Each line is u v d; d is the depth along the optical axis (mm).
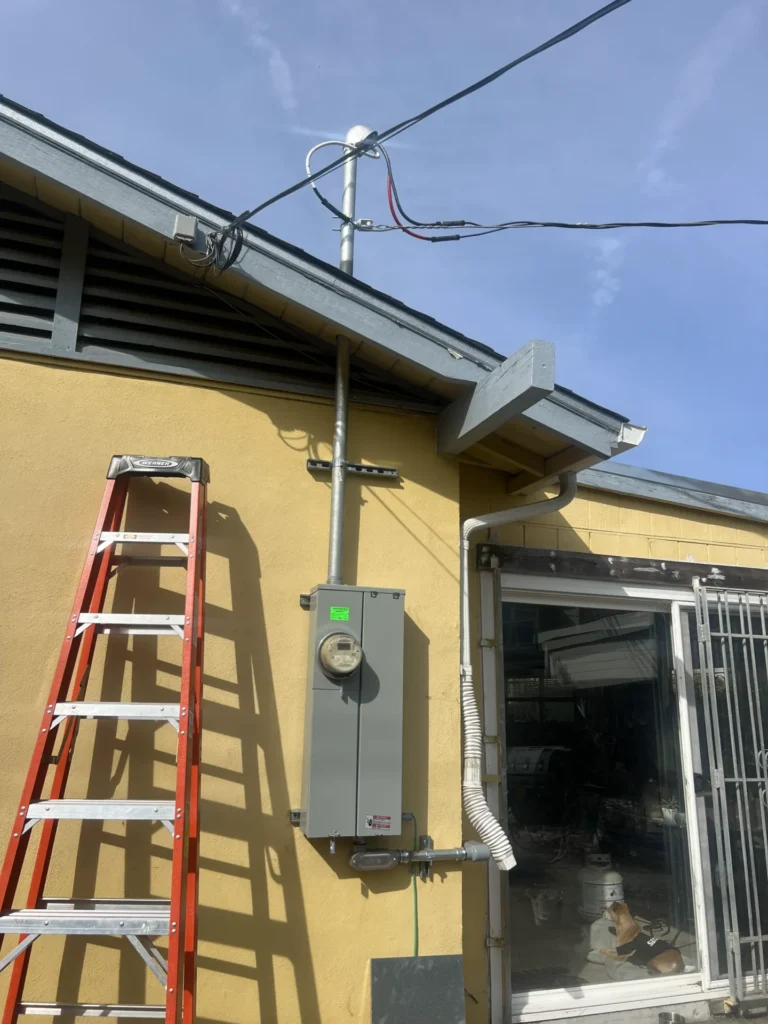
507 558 4082
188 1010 2330
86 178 2906
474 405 3215
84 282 3176
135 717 2451
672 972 4074
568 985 3838
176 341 3229
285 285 3061
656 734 4410
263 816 2912
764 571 4801
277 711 3027
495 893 3699
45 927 2154
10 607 2811
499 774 3838
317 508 3285
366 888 2975
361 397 3443
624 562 4383
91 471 3020
